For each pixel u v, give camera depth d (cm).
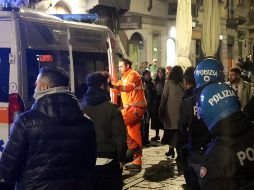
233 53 2388
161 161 641
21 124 242
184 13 1093
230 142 172
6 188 390
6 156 241
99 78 331
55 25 462
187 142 366
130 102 564
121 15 1363
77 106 254
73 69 481
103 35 550
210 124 180
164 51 1694
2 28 411
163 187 506
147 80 792
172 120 616
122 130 327
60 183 243
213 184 170
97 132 324
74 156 248
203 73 323
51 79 247
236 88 626
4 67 410
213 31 1152
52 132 242
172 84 615
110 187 326
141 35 1544
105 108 328
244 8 2495
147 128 764
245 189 167
